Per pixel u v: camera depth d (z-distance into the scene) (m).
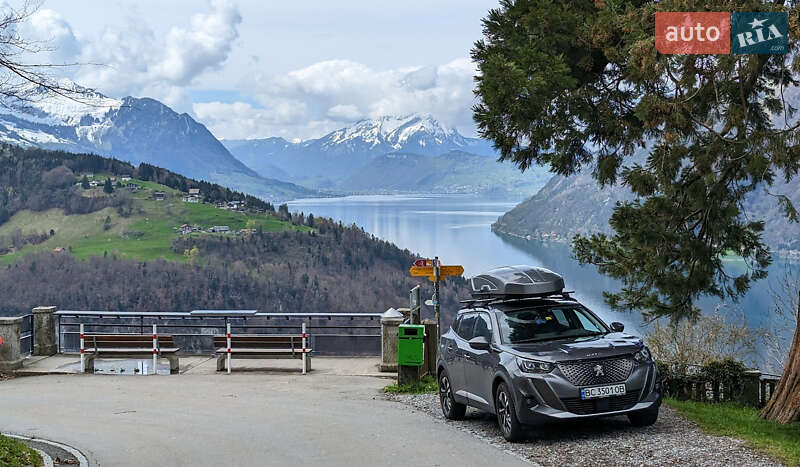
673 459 8.03
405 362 15.38
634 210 16.00
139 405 13.79
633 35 11.95
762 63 11.38
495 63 12.21
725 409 12.44
